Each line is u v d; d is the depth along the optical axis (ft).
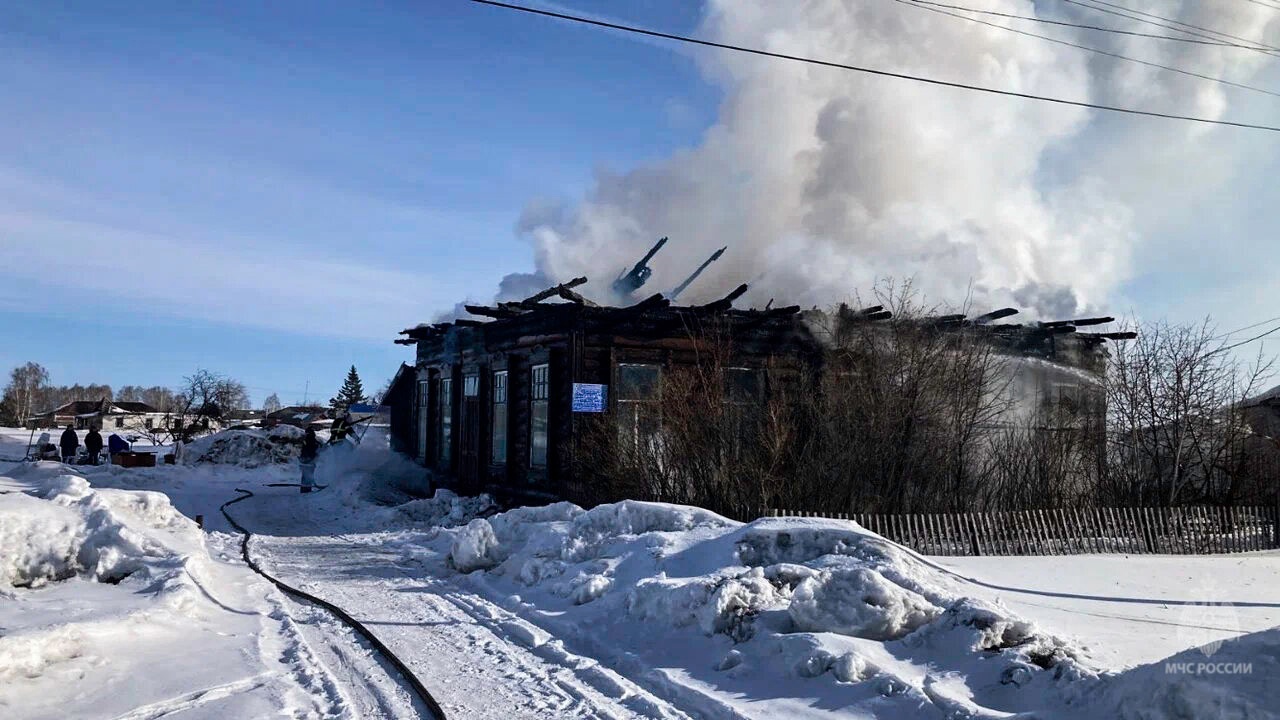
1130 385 63.52
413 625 30.53
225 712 20.36
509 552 42.29
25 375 427.33
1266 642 15.93
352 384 287.69
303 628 30.12
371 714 21.12
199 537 47.65
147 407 332.60
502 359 69.62
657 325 60.75
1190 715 15.07
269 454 114.83
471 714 21.02
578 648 27.45
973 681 21.01
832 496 49.14
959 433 54.13
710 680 23.26
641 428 56.03
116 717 19.93
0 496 38.45
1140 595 34.50
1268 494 61.26
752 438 51.08
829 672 22.21
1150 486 60.29
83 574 35.06
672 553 33.88
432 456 86.38
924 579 31.81
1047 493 55.52
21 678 21.71
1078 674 19.07
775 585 27.73
